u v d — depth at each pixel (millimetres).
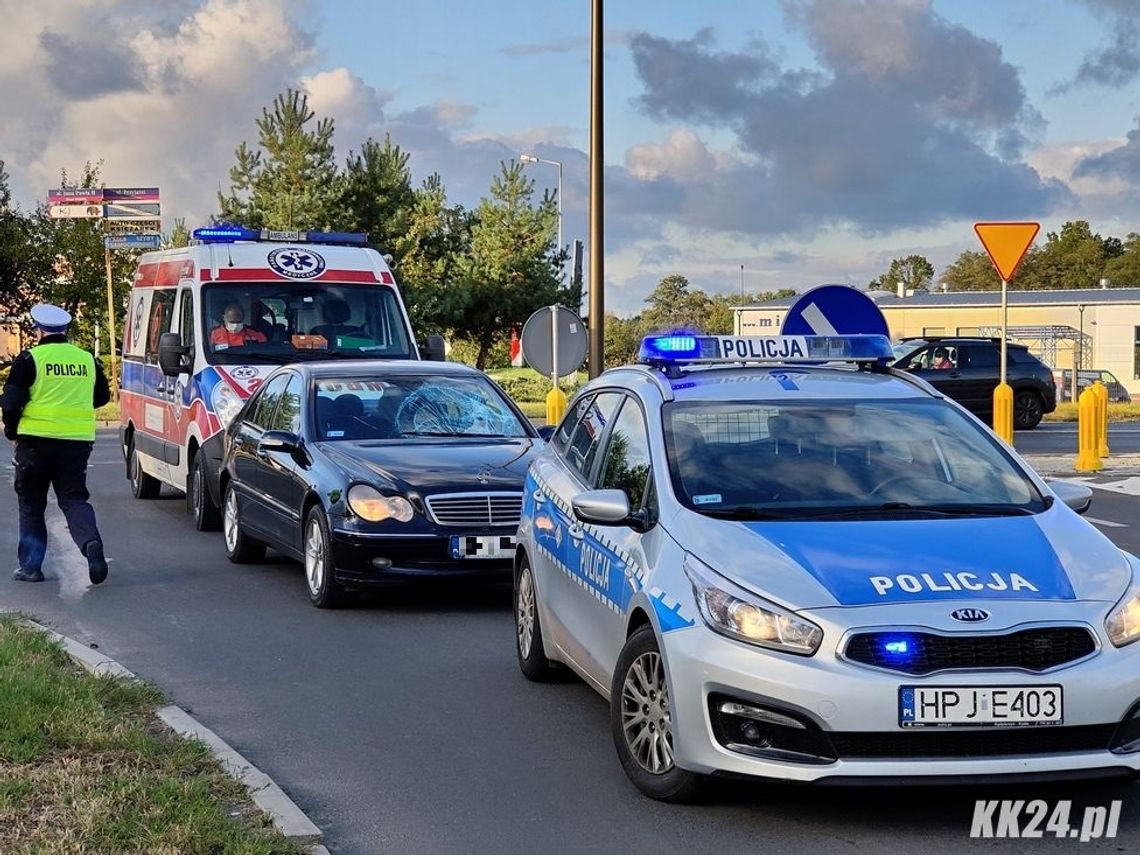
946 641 5031
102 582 11062
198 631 9211
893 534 5633
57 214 34594
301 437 10820
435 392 11430
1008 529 5730
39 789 5398
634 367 7445
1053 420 33688
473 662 8336
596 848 5156
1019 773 5020
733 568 5414
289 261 14820
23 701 6516
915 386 7066
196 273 14547
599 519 6102
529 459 10391
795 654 5082
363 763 6273
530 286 53812
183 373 14516
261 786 5609
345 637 9039
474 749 6484
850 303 10953
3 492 17594
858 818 5430
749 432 6473
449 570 9695
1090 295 67750
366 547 9609
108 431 28688
